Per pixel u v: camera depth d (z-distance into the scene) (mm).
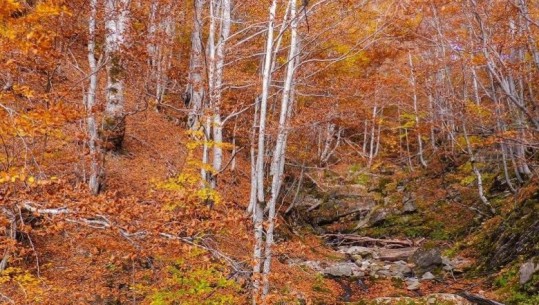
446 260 13172
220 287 7316
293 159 17266
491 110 15477
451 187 18672
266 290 7473
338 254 15555
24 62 6309
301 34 10984
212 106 10117
